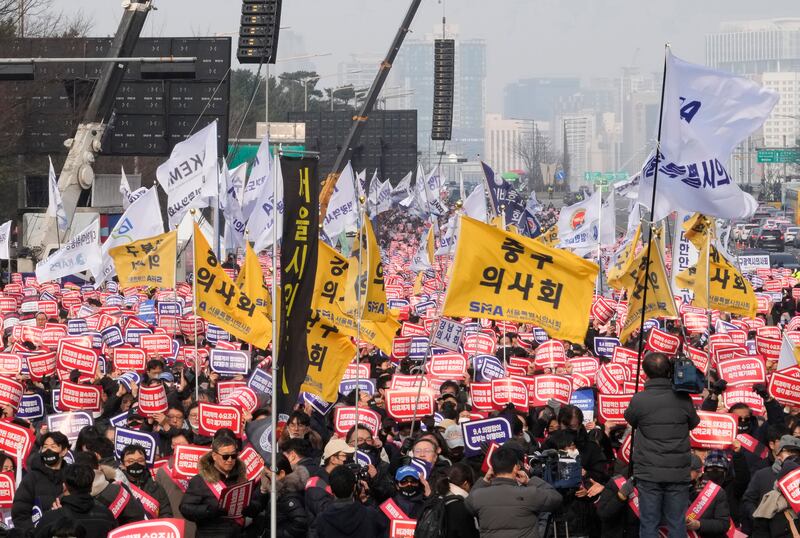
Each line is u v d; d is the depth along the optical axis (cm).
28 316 4881
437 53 9544
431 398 2619
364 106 8931
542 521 1811
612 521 1892
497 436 2219
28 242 8075
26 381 3256
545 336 4384
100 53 8650
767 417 2847
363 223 2581
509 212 6047
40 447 2033
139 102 8531
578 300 2258
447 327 3284
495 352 3953
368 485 1922
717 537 1862
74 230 7838
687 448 1780
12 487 1994
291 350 2045
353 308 2812
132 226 4662
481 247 2258
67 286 6156
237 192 6431
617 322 4656
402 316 5088
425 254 6569
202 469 1806
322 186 8794
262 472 1972
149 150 8550
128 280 3781
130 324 4059
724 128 2247
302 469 1978
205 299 3244
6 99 8406
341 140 14425
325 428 2766
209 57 8475
